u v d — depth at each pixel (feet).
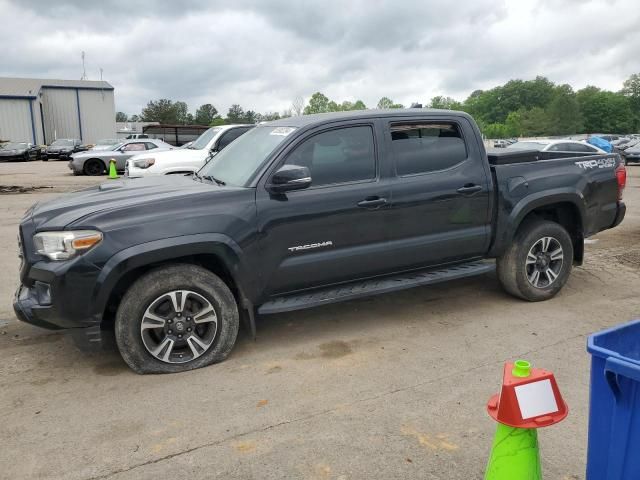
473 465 9.61
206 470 9.64
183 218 13.23
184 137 125.29
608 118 435.12
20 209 40.42
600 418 5.87
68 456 10.14
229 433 10.78
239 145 17.03
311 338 15.55
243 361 14.08
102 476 9.55
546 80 503.61
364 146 15.39
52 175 74.33
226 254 13.53
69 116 167.43
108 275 12.55
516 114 425.69
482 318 16.90
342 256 15.02
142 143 72.90
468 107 517.96
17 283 21.54
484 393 12.16
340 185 14.94
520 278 17.83
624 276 21.36
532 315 17.11
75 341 13.16
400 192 15.55
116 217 12.88
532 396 6.31
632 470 5.67
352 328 16.26
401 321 16.78
